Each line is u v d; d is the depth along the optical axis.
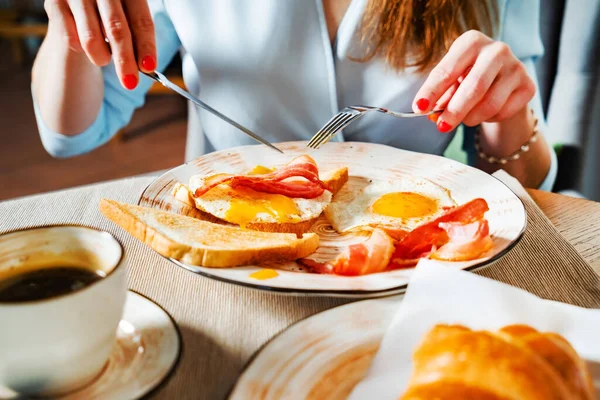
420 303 0.31
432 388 0.24
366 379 0.28
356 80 0.66
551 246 0.41
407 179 0.51
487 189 0.47
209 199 0.46
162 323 0.31
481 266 0.36
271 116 0.67
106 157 1.61
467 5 0.63
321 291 0.34
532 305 0.31
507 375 0.24
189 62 0.71
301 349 0.29
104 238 0.30
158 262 0.40
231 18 0.65
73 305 0.26
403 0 0.60
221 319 0.35
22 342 0.26
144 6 0.50
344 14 0.65
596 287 0.37
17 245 0.29
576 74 0.83
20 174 1.48
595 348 0.29
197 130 0.77
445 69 0.51
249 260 0.37
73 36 0.51
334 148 0.56
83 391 0.28
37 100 0.67
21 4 2.41
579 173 0.86
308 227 0.46
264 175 0.48
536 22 0.71
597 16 0.79
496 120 0.56
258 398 0.26
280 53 0.65
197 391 0.30
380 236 0.39
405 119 0.66
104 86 0.70
